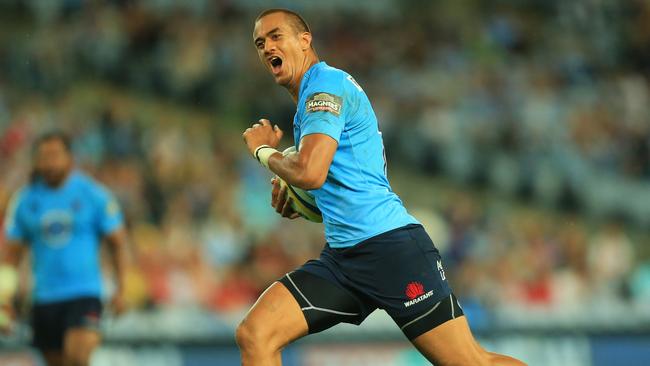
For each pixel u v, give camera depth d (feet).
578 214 221.87
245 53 233.76
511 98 237.25
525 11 284.82
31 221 85.10
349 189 54.19
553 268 164.66
